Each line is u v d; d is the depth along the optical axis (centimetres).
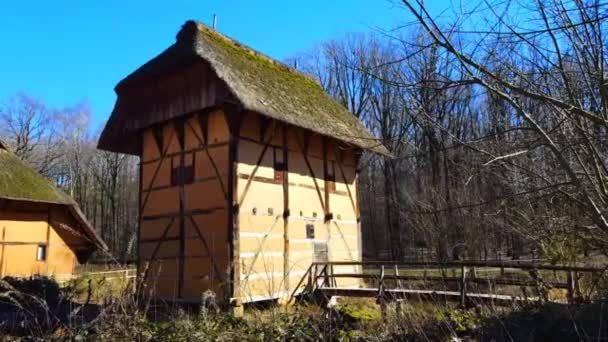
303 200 1346
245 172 1175
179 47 1273
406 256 2469
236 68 1248
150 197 1312
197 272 1162
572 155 459
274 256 1219
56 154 4297
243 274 1118
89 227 1945
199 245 1176
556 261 659
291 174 1317
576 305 560
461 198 1301
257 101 1148
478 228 1295
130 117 1370
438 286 1089
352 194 1564
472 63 359
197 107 1195
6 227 1722
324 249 1395
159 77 1286
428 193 1645
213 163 1188
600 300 528
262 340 578
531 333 506
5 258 1703
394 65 431
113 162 4141
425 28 361
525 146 458
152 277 1238
